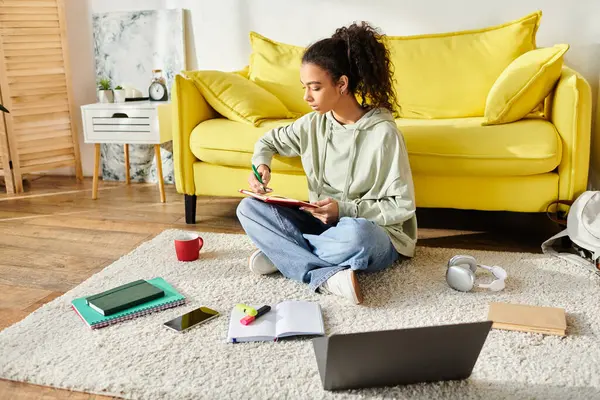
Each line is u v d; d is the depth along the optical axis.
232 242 2.39
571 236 2.13
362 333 1.23
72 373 1.44
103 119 3.13
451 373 1.37
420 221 2.73
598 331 1.60
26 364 1.49
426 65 2.81
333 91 1.94
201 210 2.96
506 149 2.20
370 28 2.02
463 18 3.01
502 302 1.77
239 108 2.59
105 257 2.30
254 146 2.38
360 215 1.96
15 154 3.34
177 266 2.13
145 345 1.57
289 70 2.94
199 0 3.35
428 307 1.76
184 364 1.47
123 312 1.71
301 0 3.20
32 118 3.40
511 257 2.18
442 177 2.34
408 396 1.33
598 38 2.87
